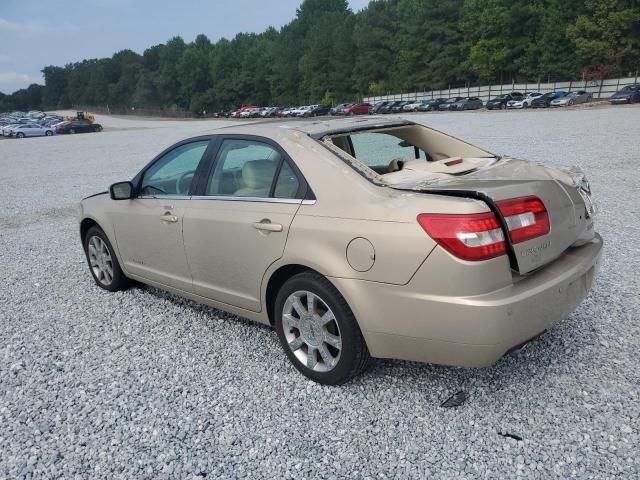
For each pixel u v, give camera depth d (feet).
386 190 10.31
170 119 338.34
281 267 11.45
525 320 9.40
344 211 10.41
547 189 10.48
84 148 99.25
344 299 10.51
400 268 9.53
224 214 12.57
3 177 59.52
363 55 274.77
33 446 10.05
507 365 11.73
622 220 23.09
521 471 8.61
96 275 18.61
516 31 209.46
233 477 8.91
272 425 10.21
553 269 10.39
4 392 12.02
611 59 175.52
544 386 10.85
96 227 17.75
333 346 10.99
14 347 14.32
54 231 29.43
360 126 12.85
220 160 13.39
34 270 21.70
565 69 192.24
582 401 10.28
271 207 11.62
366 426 10.00
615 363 11.51
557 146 50.70
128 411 10.99
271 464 9.16
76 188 46.80
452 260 9.09
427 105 183.21
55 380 12.42
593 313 13.97
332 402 10.82
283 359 12.73
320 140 11.72
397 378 11.50
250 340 13.88
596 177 33.73
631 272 16.78
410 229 9.45
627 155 42.09
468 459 8.95
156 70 479.00
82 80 572.92
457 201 9.33
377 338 10.19
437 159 14.28
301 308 11.39
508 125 83.61
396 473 8.75
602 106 132.77
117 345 14.08
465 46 227.40
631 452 8.85
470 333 9.16
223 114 318.65
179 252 14.10
